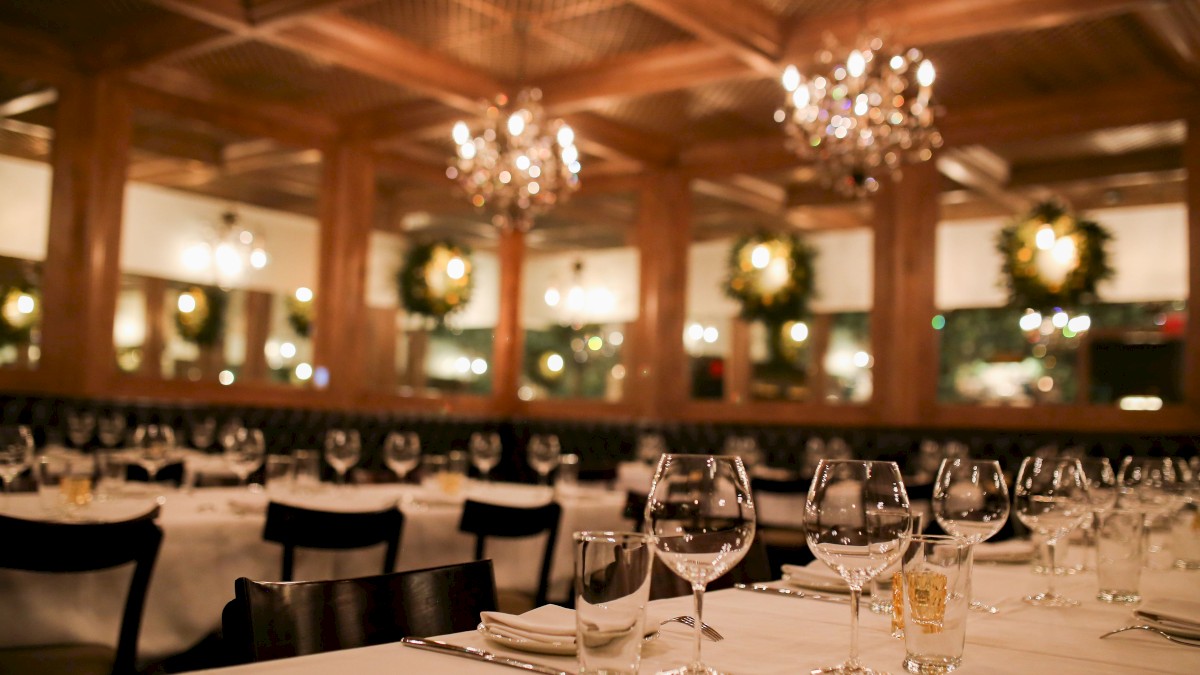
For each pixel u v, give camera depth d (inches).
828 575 65.0
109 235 218.2
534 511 115.6
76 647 88.7
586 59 217.3
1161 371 210.8
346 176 263.4
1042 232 225.9
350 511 102.0
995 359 229.1
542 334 291.1
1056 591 69.9
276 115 249.6
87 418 177.8
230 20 183.9
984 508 61.2
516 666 41.9
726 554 42.3
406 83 215.8
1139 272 215.0
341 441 141.1
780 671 43.6
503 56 217.0
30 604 88.7
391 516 105.0
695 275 274.4
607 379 282.7
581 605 38.1
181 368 232.2
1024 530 131.4
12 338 206.5
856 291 248.7
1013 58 203.8
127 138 221.9
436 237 283.0
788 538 192.2
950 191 237.0
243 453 130.0
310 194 259.1
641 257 279.6
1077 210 223.0
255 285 246.5
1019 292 227.3
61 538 78.7
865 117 180.9
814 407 252.5
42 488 106.1
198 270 236.1
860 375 246.7
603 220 287.1
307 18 181.3
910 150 225.6
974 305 232.4
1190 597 68.1
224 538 102.5
